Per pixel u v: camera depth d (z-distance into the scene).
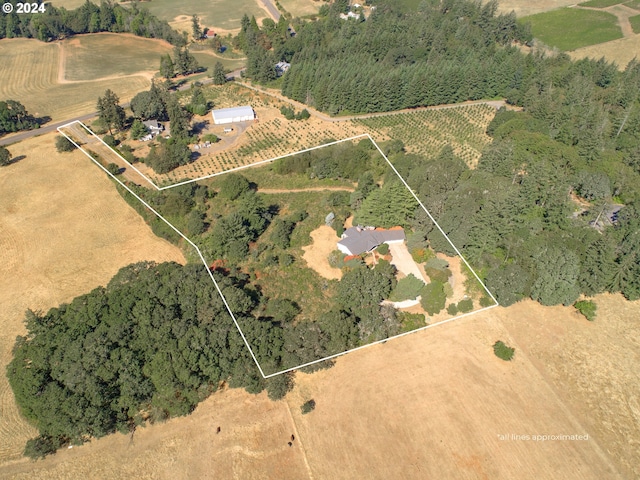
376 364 71.75
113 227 101.75
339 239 82.56
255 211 86.75
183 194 99.88
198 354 66.94
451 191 91.69
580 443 62.44
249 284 76.56
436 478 59.22
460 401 67.31
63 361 66.62
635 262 80.56
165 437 64.00
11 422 65.50
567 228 88.44
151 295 75.00
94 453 62.34
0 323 80.81
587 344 75.00
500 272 80.25
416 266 79.75
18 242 98.81
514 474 59.41
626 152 117.62
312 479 59.47
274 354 68.56
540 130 127.44
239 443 63.25
